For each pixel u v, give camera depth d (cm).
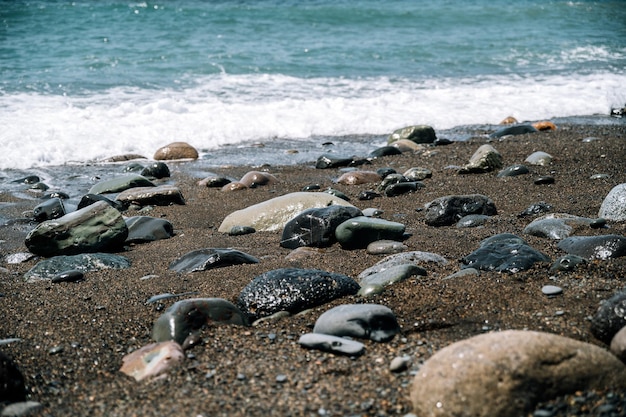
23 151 974
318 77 1412
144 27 1834
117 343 418
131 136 1048
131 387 361
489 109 1243
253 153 1017
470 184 807
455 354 321
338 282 464
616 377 321
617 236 514
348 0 2472
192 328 416
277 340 404
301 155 1005
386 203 755
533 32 1980
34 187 854
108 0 2206
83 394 358
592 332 386
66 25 1812
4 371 350
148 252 620
